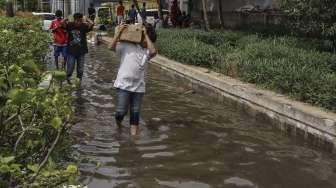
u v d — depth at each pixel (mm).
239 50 14398
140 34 8562
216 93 12094
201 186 6312
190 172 6816
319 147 8047
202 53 14812
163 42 18594
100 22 36438
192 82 13781
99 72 16562
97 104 11000
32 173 3125
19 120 3271
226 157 7523
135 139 8281
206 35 18984
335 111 8438
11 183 3031
